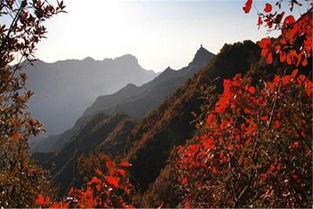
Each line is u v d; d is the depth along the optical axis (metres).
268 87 3.66
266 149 3.40
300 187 3.25
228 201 3.81
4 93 3.13
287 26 2.69
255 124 3.65
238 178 3.68
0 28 3.12
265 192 3.52
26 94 3.21
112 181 3.66
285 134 3.29
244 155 3.53
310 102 3.43
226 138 3.86
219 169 4.03
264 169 3.45
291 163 3.27
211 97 4.03
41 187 6.79
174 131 60.88
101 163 3.92
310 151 3.30
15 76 3.20
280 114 3.52
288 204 3.30
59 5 3.37
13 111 3.12
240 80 3.83
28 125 3.15
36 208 3.72
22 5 3.21
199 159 4.22
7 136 3.09
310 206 3.19
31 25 3.31
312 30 2.65
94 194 3.74
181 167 4.49
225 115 3.88
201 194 4.31
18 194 5.00
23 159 3.98
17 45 3.24
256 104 3.74
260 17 2.74
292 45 2.75
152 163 57.03
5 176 3.96
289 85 3.47
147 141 61.88
